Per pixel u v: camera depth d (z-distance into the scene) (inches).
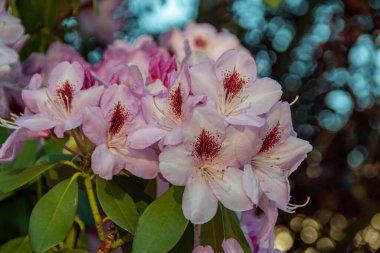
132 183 26.5
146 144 23.7
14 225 30.3
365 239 49.1
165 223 23.6
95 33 41.8
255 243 27.6
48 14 38.0
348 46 50.1
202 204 23.2
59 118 25.4
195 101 23.4
